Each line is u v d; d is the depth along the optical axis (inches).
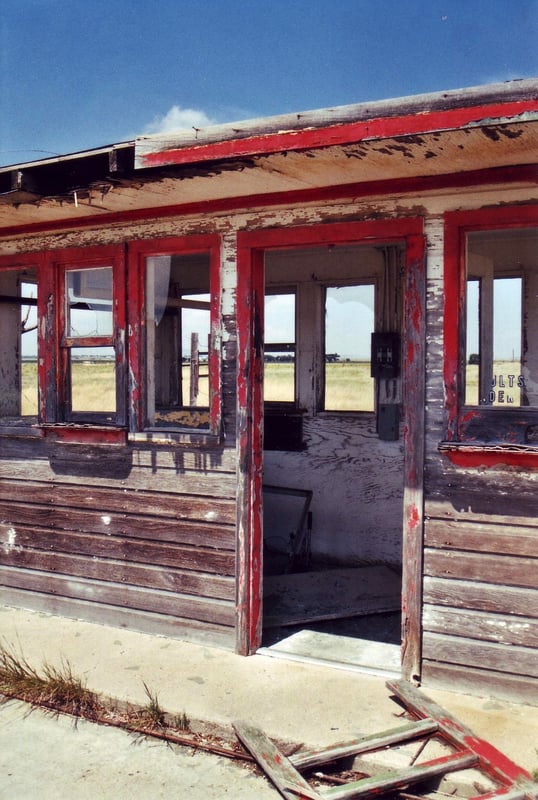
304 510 277.1
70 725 160.6
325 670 177.2
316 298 282.5
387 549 273.0
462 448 158.7
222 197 181.8
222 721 152.2
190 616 195.3
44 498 217.5
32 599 220.5
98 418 211.2
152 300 204.5
